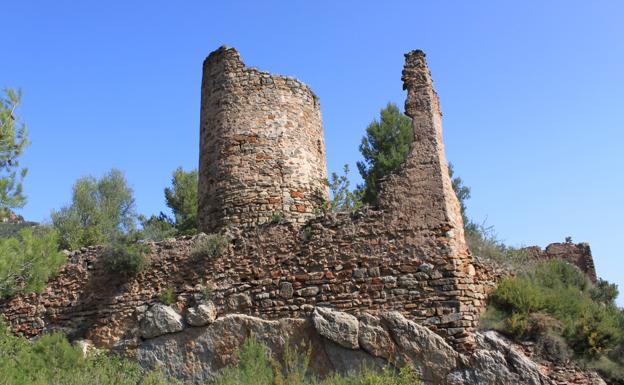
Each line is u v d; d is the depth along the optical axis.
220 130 16.62
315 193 16.70
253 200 15.75
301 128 16.97
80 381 12.07
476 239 14.10
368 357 11.98
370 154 27.42
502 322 11.80
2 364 12.09
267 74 17.00
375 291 12.50
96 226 27.67
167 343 13.51
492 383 10.96
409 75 13.93
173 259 14.51
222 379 12.11
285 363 12.41
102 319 14.58
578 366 11.09
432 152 13.18
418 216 12.76
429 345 11.59
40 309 15.44
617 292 15.03
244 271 13.77
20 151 12.34
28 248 12.55
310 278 13.11
